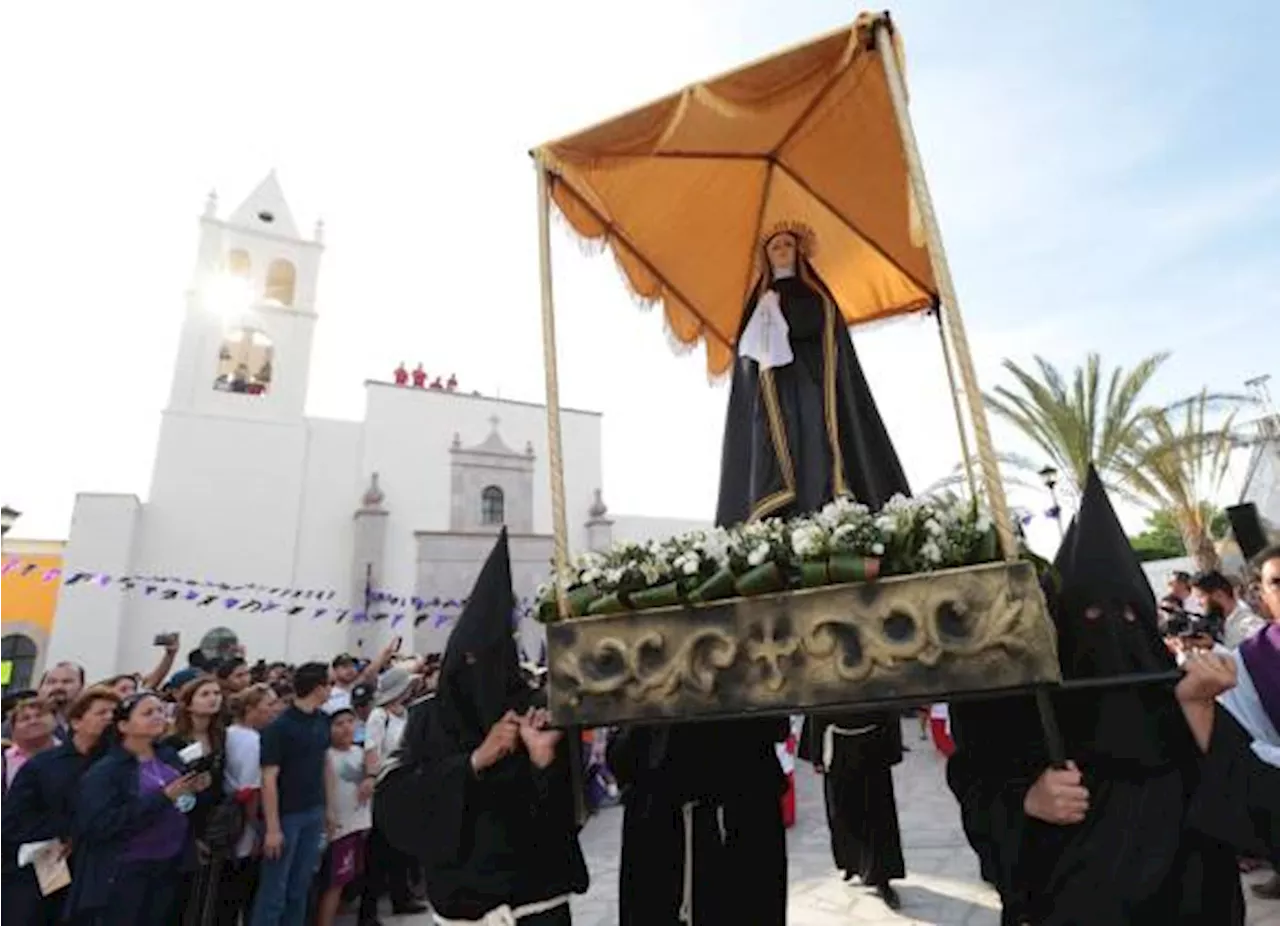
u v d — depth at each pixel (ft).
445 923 9.64
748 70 9.46
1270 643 10.41
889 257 14.83
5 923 12.51
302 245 78.28
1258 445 59.16
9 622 64.13
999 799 8.12
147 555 65.05
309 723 18.06
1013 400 60.70
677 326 15.56
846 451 11.93
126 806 13.33
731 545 8.43
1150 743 7.40
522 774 9.94
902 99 8.54
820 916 17.95
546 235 10.95
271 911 16.40
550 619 9.13
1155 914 7.21
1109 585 7.82
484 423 81.41
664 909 11.22
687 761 11.41
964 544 7.23
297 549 70.54
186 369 70.49
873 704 7.22
